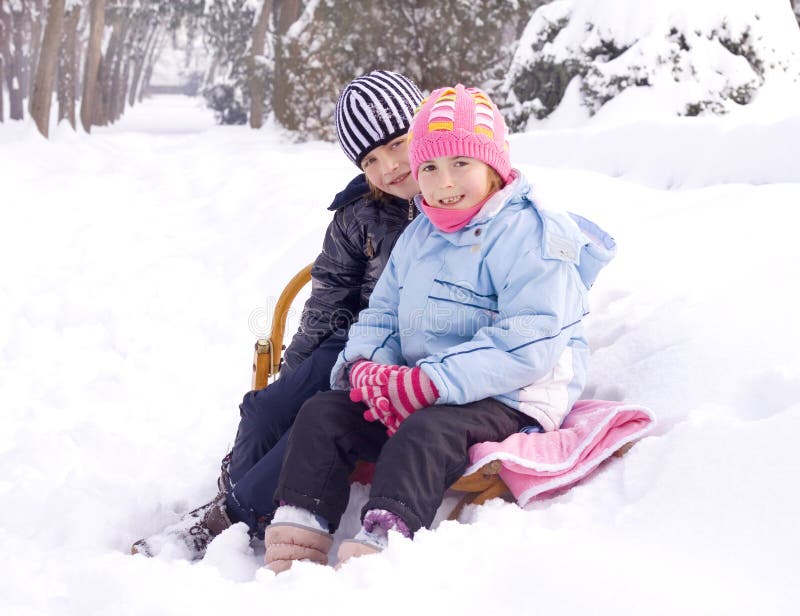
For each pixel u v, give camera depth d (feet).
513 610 4.78
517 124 35.81
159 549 6.89
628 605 4.63
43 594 5.70
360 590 5.06
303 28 59.77
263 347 8.77
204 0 96.17
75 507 7.91
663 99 31.04
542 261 6.61
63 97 71.36
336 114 8.01
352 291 8.35
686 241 11.78
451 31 57.62
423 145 6.75
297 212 21.06
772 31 31.35
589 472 6.43
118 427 10.80
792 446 5.51
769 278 9.10
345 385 7.28
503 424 6.52
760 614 4.42
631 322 9.14
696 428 6.08
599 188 16.76
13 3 88.69
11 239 23.53
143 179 38.81
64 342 14.79
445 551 5.40
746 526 5.14
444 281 6.97
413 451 5.98
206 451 9.79
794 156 18.37
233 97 106.83
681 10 31.73
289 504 6.26
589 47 33.45
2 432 10.70
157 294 17.37
